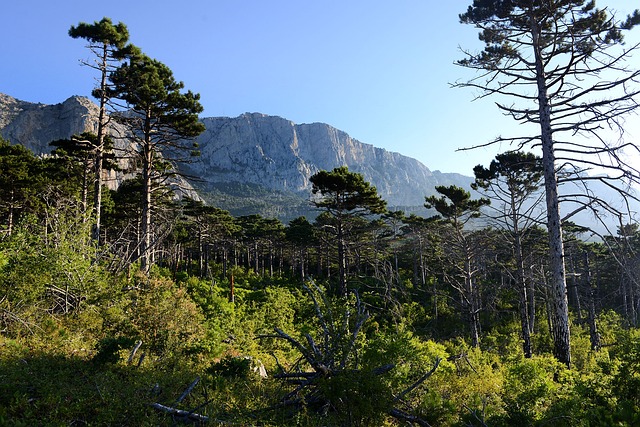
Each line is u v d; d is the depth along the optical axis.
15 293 10.19
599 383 7.02
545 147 12.70
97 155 21.64
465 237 22.58
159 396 6.73
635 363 6.86
